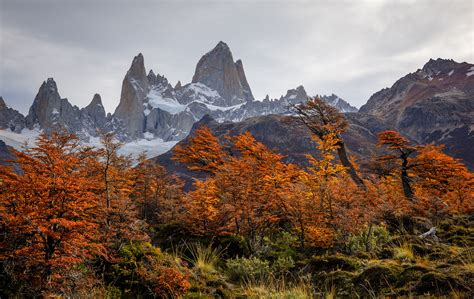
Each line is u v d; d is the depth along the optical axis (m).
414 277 5.40
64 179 6.67
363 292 5.66
